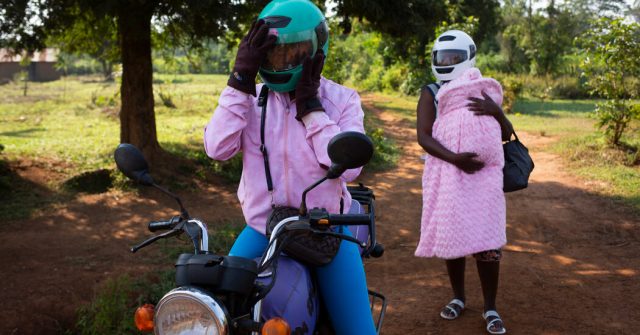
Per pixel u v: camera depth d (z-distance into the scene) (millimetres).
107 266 6172
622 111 12000
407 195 9680
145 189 9617
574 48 38219
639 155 11117
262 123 2680
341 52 17469
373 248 2869
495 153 4109
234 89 2580
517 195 9273
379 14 10422
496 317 4367
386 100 27734
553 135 15391
